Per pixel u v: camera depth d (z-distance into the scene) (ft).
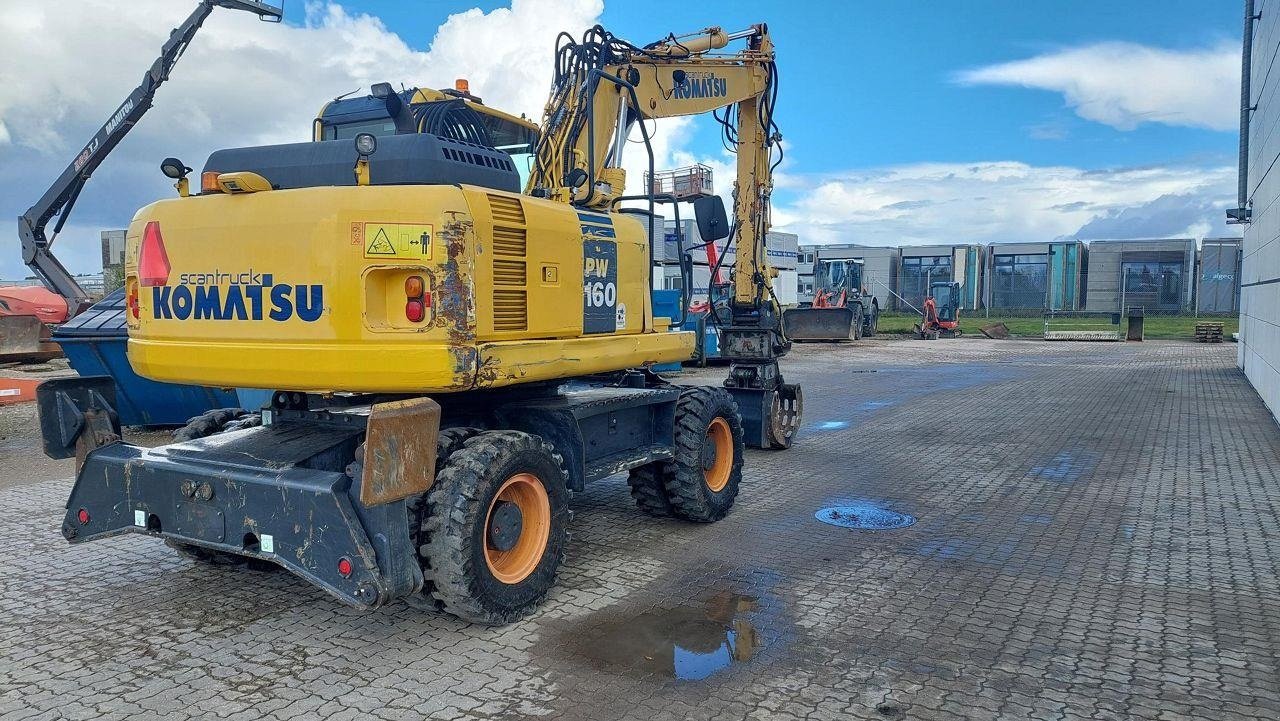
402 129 17.54
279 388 13.09
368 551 11.64
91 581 15.97
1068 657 12.59
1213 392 45.57
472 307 12.73
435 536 12.55
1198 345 89.04
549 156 20.18
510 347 13.57
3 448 29.58
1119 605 14.70
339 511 11.69
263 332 12.90
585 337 15.93
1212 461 27.20
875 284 173.47
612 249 16.92
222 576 16.22
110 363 29.73
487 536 13.37
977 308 168.35
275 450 13.65
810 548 18.04
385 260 12.29
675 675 12.01
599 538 18.69
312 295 12.49
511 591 13.60
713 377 53.11
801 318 94.32
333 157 13.91
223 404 30.22
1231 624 13.84
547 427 15.79
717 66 26.96
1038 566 16.84
